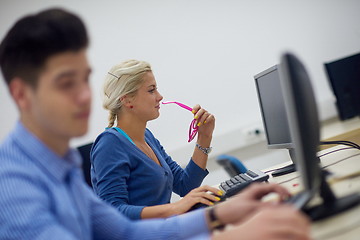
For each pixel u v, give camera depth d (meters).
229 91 3.07
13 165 0.63
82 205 0.77
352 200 0.80
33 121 0.66
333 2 3.24
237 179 1.51
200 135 1.82
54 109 0.61
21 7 2.89
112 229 0.89
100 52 2.93
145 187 1.56
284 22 3.17
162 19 3.01
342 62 2.51
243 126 3.02
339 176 1.07
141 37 2.99
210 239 0.64
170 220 0.91
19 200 0.58
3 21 2.87
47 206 0.63
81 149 1.96
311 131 0.70
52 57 0.60
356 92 2.51
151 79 1.64
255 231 0.57
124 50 2.97
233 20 3.10
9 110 2.85
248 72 3.11
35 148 0.66
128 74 1.60
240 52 3.10
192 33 3.04
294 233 0.54
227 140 2.99
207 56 3.05
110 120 1.74
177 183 1.81
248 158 3.06
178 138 2.97
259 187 0.87
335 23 3.25
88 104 0.63
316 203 0.84
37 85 0.61
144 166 1.57
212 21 3.07
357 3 3.25
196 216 0.89
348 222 0.71
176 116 2.98
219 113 3.05
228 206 0.87
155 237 0.88
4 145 0.67
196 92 3.03
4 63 0.62
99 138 1.60
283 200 0.82
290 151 1.50
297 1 3.19
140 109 1.63
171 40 3.02
